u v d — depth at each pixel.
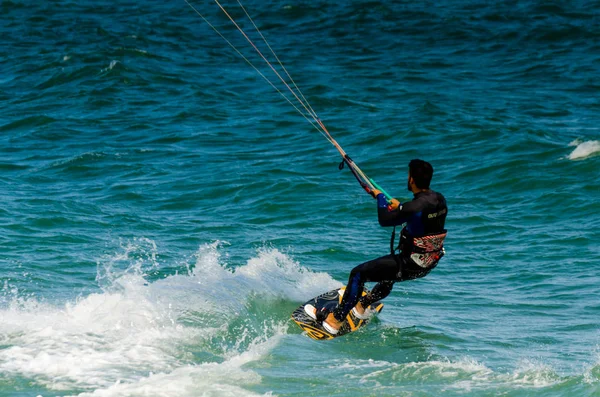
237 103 92.50
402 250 30.53
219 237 46.41
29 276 37.12
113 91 97.38
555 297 35.94
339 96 95.00
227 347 28.39
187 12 165.25
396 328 32.06
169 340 28.25
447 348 29.53
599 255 42.00
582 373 24.83
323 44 133.75
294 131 78.00
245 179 60.00
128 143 73.56
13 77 105.62
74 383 23.52
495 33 138.75
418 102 91.06
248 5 169.50
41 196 54.47
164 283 34.69
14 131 79.31
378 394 23.09
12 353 25.73
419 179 29.89
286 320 33.00
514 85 102.81
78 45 126.12
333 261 42.38
